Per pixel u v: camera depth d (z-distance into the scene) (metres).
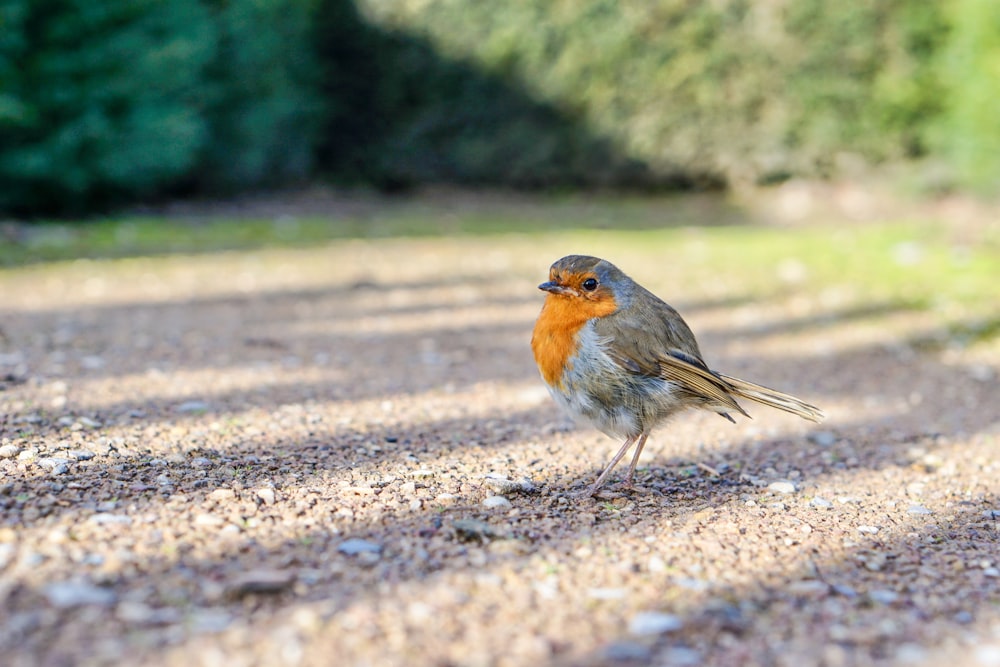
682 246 15.26
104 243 13.86
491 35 20.48
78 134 14.83
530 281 12.45
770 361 9.02
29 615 3.12
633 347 4.89
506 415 6.65
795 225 17.95
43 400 6.06
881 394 7.98
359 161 21.39
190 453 5.11
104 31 15.09
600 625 3.36
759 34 19.98
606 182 21.25
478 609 3.42
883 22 19.61
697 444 6.31
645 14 20.12
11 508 4.04
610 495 4.94
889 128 20.11
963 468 5.94
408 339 9.26
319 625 3.19
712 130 20.62
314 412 6.32
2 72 14.05
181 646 3.00
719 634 3.33
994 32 16.80
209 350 8.23
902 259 13.98
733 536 4.38
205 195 18.91
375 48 20.69
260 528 4.05
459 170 21.30
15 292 10.47
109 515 4.04
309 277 12.20
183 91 16.55
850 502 5.12
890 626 3.47
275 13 18.69
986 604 3.72
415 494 4.70
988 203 19.00
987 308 11.19
